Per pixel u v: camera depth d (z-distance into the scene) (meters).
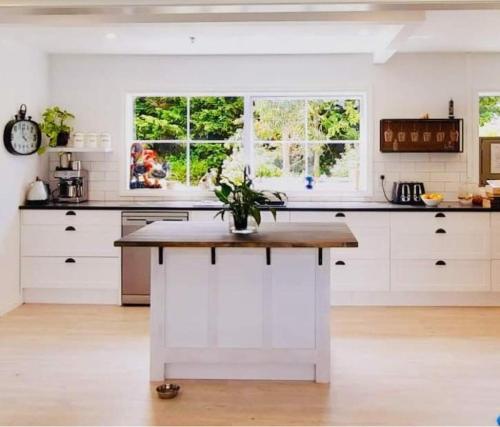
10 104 4.90
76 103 5.70
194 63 5.67
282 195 5.56
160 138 5.86
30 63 5.26
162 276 3.20
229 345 3.22
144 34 4.73
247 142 5.81
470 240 4.99
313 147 5.83
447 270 5.02
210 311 3.22
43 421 2.71
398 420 2.72
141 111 5.86
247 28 4.46
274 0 3.42
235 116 5.83
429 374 3.35
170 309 3.22
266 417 2.76
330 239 3.07
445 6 3.44
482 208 4.95
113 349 3.82
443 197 5.62
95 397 3.00
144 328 4.36
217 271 3.20
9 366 3.48
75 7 3.50
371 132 5.62
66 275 5.12
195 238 3.10
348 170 5.83
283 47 5.28
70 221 5.09
